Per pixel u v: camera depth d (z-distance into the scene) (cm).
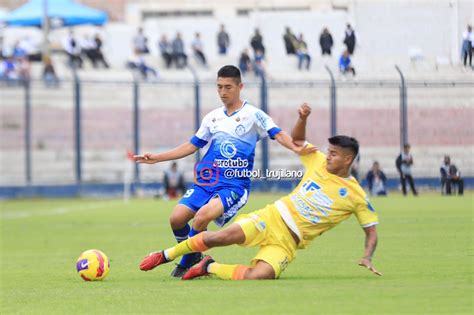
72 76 10812
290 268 3388
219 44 10281
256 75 8069
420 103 6019
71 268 3825
